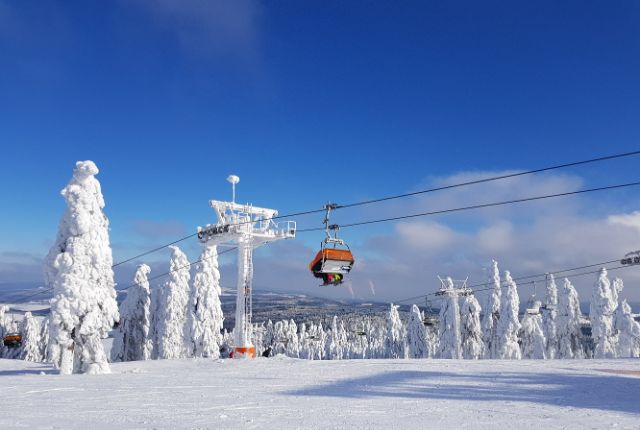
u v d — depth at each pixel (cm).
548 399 1165
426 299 5428
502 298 5597
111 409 975
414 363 2256
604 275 5288
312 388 1393
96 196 2789
